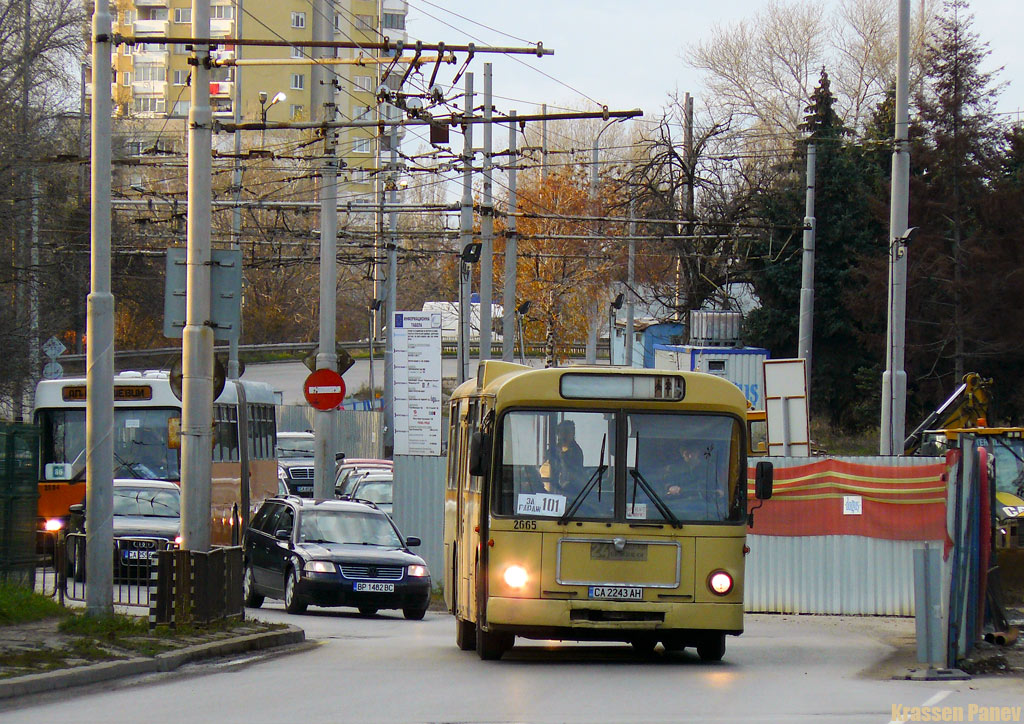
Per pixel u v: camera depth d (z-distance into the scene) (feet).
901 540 187.83
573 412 116.06
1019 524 185.47
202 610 128.06
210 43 146.30
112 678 101.76
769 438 248.93
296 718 82.23
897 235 228.43
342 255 342.64
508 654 128.16
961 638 110.22
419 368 255.91
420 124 173.47
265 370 619.26
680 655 127.75
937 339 406.00
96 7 132.05
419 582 181.88
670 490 115.14
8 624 123.65
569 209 545.03
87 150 342.64
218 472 238.07
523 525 113.80
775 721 79.97
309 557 178.60
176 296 146.30
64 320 352.69
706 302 497.46
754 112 583.58
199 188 144.77
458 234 265.13
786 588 190.19
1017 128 407.23
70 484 216.74
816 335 451.94
